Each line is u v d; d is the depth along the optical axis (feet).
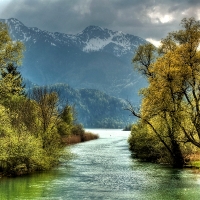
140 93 168.55
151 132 181.78
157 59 164.35
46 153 165.78
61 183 130.52
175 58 150.82
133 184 130.52
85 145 377.50
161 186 126.00
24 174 149.89
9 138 142.10
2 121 139.13
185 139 163.12
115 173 159.84
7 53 155.43
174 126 163.63
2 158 136.56
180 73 146.30
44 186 123.54
